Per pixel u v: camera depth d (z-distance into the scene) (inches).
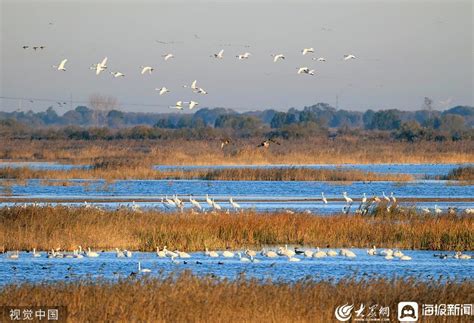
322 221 1304.1
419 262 1115.3
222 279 885.8
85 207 1349.7
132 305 714.8
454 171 2659.9
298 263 1093.1
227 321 690.2
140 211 1363.2
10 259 1088.2
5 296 742.5
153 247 1200.2
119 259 1104.8
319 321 699.4
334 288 800.9
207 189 2244.1
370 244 1261.1
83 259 1101.1
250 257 1115.3
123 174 2539.4
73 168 2847.0
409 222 1318.9
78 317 696.4
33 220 1221.7
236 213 1366.9
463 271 1045.2
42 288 773.3
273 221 1285.7
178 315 695.7
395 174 2549.2
